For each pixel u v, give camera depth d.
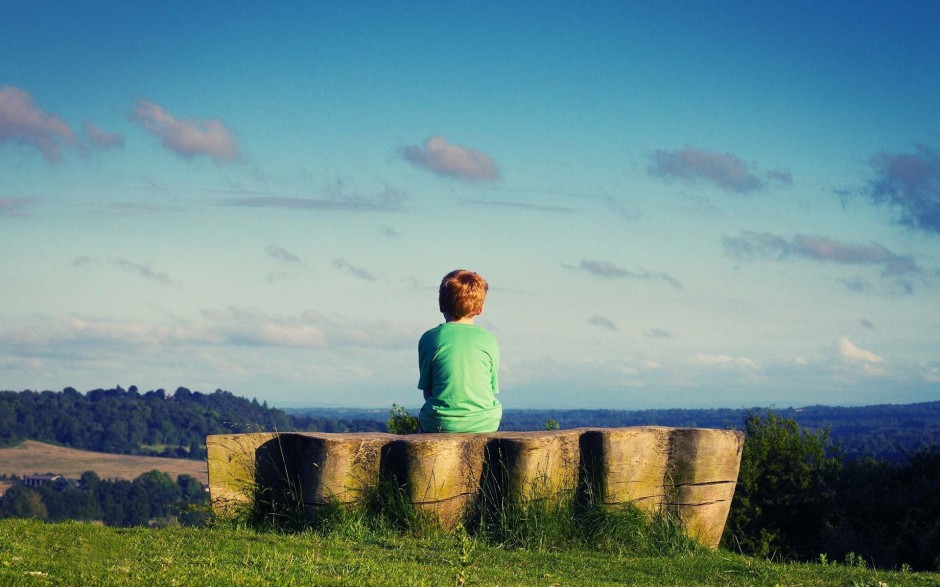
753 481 21.28
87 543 6.10
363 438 7.53
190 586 4.77
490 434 7.70
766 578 6.55
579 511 7.69
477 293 8.33
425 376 8.27
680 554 7.38
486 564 6.52
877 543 19.05
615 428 7.88
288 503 7.61
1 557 5.28
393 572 5.77
